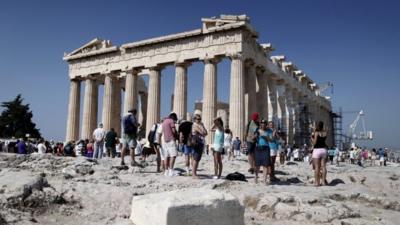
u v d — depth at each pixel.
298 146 62.84
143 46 58.81
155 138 21.03
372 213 13.87
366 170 29.94
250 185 16.80
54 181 15.02
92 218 11.57
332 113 93.56
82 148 41.53
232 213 9.27
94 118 65.50
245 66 53.81
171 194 9.34
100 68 63.53
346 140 94.56
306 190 16.50
